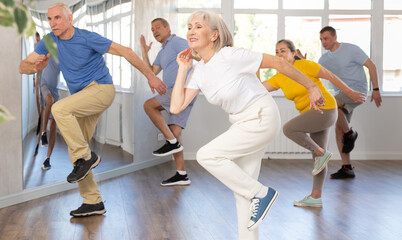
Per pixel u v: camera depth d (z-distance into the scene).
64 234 2.89
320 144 3.51
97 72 3.15
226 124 6.35
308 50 6.55
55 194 4.07
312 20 6.53
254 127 2.11
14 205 3.65
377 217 3.30
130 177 5.04
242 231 2.21
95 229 3.00
